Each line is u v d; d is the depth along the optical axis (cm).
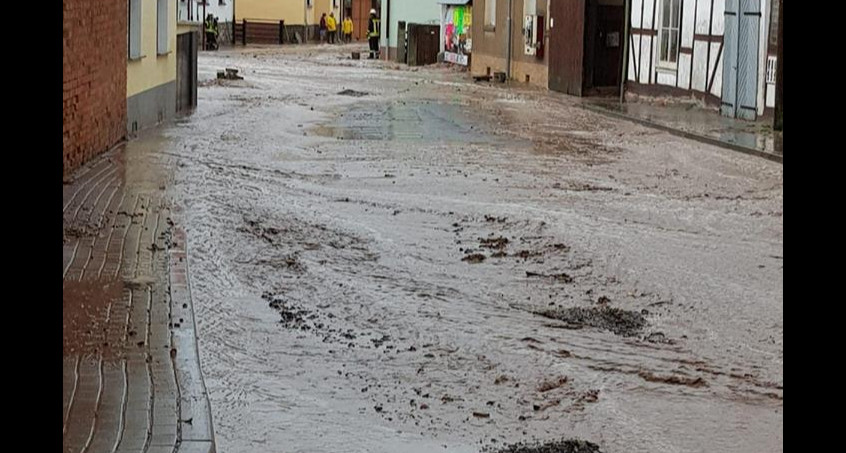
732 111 2795
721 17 2888
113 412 673
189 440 633
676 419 699
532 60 4159
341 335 885
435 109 3056
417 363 814
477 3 4822
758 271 1122
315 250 1200
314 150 2073
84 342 821
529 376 785
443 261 1160
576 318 945
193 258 1143
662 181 1752
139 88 2258
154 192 1520
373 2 9731
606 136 2442
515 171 1842
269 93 3466
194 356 799
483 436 668
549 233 1308
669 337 888
